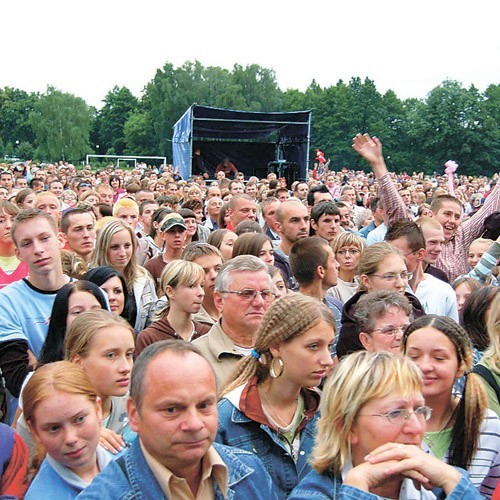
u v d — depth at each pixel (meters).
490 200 6.65
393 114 93.44
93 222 6.07
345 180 32.22
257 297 3.66
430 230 5.46
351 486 1.96
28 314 4.02
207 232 9.03
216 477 2.12
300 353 2.78
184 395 1.98
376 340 3.46
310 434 2.88
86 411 2.59
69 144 100.38
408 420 2.12
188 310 4.44
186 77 89.06
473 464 2.79
